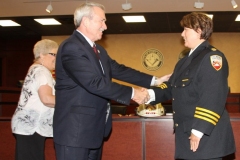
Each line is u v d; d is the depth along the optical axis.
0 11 7.73
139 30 10.14
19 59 12.27
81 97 2.38
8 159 3.38
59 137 2.38
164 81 2.94
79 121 2.35
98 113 2.42
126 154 3.20
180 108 2.31
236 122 3.07
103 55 2.62
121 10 7.61
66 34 10.88
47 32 10.55
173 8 7.44
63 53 2.37
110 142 3.22
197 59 2.28
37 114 2.83
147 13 7.90
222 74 2.20
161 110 3.20
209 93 2.16
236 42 10.33
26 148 2.82
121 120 3.22
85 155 2.40
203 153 2.21
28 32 10.63
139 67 10.63
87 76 2.30
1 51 12.10
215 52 2.26
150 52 10.60
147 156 3.18
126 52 10.70
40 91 2.78
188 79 2.27
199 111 2.17
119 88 2.40
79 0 6.83
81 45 2.39
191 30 2.34
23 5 7.23
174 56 10.48
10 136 3.39
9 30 10.28
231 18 8.45
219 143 2.23
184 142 2.29
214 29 9.96
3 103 5.52
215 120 2.15
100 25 2.49
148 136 3.18
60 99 2.43
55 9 7.54
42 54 2.95
